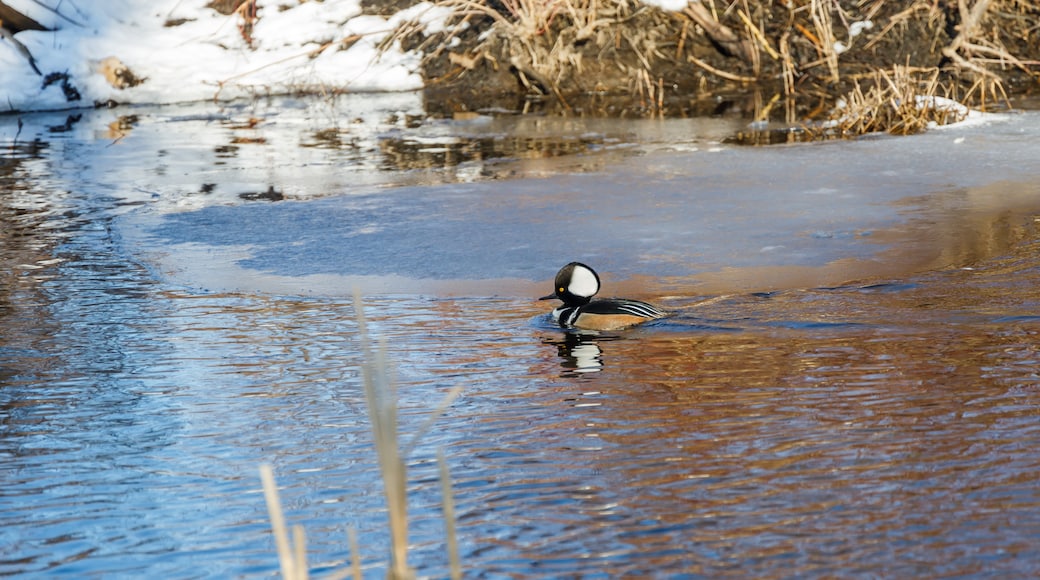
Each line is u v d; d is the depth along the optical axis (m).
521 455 7.61
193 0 29.66
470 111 25.44
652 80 27.12
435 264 13.32
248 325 11.14
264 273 13.16
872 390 8.61
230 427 8.39
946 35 26.75
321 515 6.79
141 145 22.12
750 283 12.00
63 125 24.67
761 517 6.48
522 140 21.55
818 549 6.07
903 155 18.45
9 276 13.23
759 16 27.77
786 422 8.02
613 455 7.54
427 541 6.37
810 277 12.13
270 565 6.17
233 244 14.55
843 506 6.57
